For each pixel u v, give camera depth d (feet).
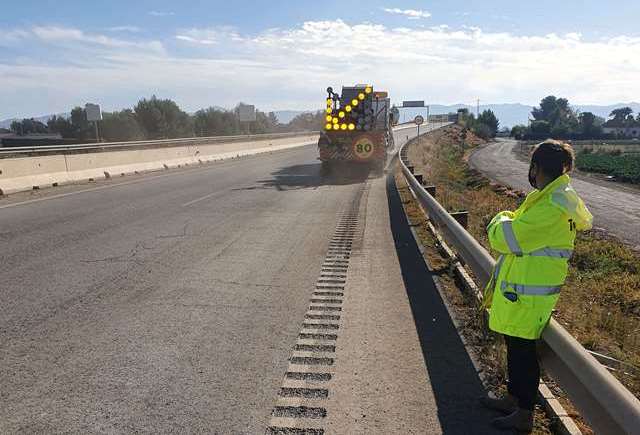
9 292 17.92
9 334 14.38
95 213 34.04
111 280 19.33
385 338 14.23
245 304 16.88
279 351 13.38
